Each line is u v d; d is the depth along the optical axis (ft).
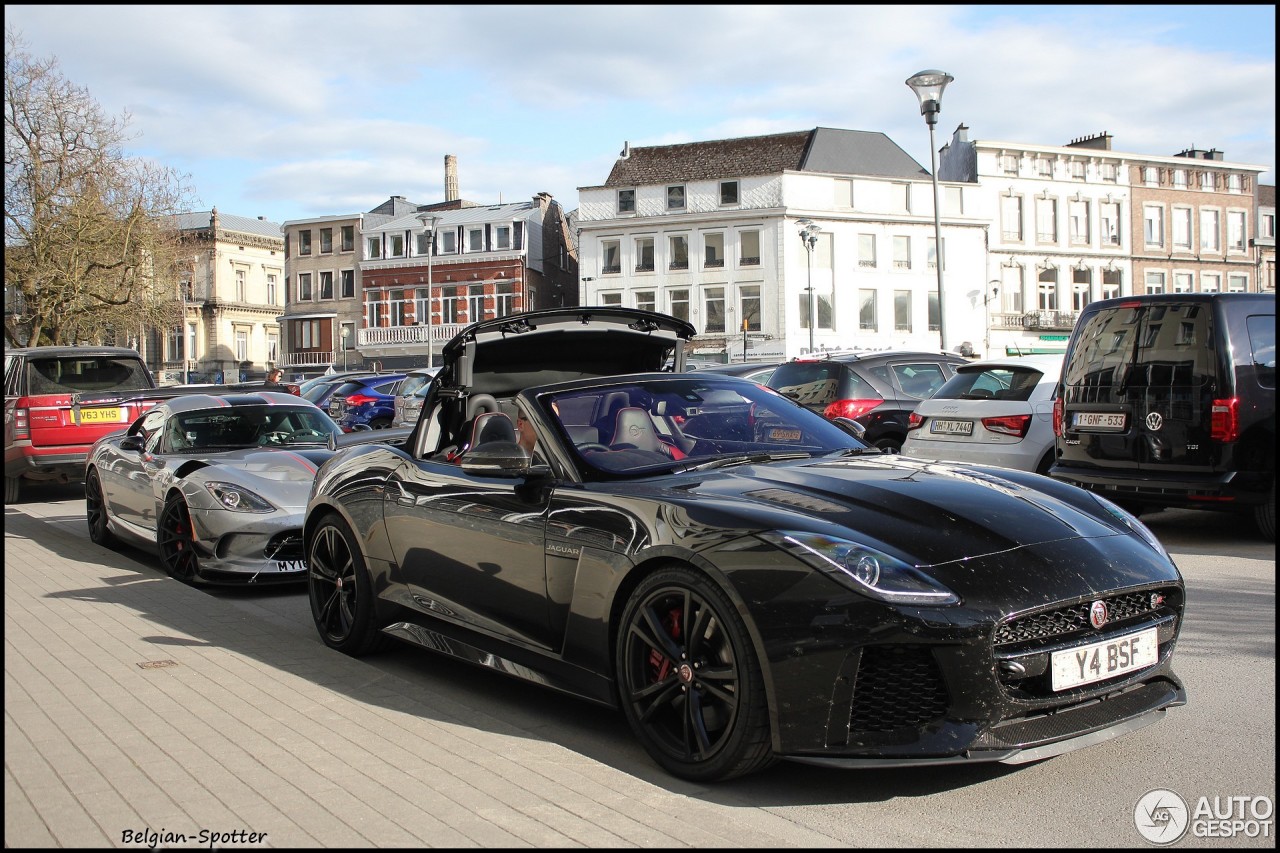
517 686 15.62
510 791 10.78
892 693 10.17
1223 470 24.21
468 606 14.67
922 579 10.23
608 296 190.19
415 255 207.51
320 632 17.94
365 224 223.92
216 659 16.81
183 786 10.94
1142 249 212.64
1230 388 24.03
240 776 11.25
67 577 24.82
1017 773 11.42
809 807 10.48
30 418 40.01
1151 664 11.30
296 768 11.50
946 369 38.40
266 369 250.78
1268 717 13.15
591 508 12.60
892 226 187.11
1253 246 223.30
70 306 110.73
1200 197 218.38
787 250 179.52
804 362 38.60
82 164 110.63
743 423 15.01
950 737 9.95
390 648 17.71
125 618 20.02
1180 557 24.58
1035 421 29.17
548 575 13.08
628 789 10.87
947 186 192.65
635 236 188.55
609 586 12.14
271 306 253.03
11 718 13.46
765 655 10.32
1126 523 12.41
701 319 185.16
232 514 23.17
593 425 14.14
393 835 9.61
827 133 192.13
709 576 10.93
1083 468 26.73
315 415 29.86
